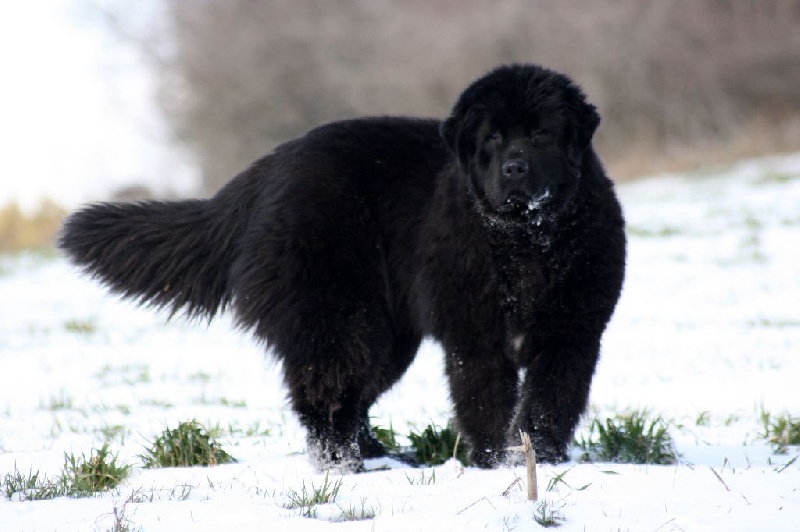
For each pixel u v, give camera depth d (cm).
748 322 1825
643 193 4256
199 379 1606
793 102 5675
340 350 1023
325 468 974
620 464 871
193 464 983
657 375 1449
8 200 4472
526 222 972
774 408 1180
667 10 5747
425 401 1373
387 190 1077
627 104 5803
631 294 2225
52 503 739
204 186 7050
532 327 986
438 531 644
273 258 1040
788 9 5762
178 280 1122
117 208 1134
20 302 2719
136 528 660
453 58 6097
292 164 1075
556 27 5847
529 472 704
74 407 1382
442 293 1014
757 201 3525
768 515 665
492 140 996
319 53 6644
